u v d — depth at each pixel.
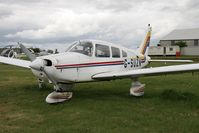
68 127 4.55
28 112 5.73
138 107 6.16
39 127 4.63
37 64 6.48
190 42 61.91
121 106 6.21
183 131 4.33
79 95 7.73
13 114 5.56
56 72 6.61
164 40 64.19
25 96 7.53
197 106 6.16
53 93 6.66
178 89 8.84
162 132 4.31
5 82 10.71
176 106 6.26
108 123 4.81
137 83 7.76
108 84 10.14
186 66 6.82
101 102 6.67
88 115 5.39
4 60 9.76
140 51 11.31
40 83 8.85
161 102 6.70
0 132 4.32
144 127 4.60
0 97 7.39
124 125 4.70
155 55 53.03
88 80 7.44
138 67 9.92
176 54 51.50
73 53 7.18
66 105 6.34
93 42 7.70
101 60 7.76
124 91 8.54
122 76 7.26
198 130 4.38
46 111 5.80
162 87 9.45
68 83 7.20
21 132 4.32
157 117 5.23
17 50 27.19
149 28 11.80
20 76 13.20
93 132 4.28
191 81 11.27
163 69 6.96
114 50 8.37
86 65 7.30
